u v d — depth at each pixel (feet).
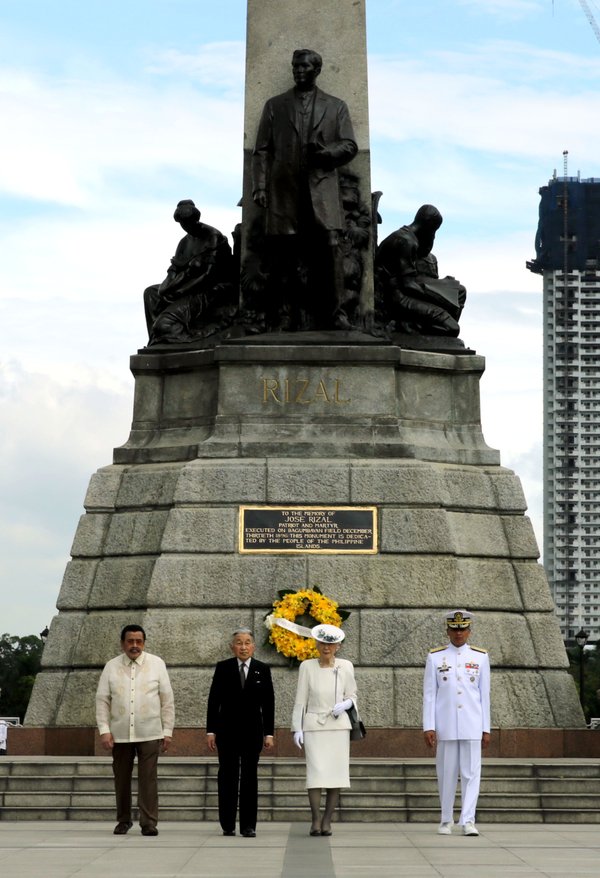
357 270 96.07
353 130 96.22
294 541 88.94
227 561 88.43
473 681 67.21
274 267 96.53
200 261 98.99
